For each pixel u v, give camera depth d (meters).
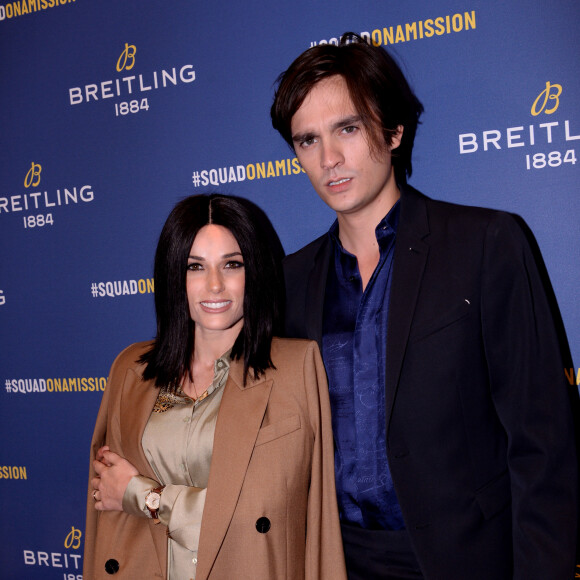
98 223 2.12
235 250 1.42
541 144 1.64
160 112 2.02
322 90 1.31
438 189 1.73
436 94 1.71
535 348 1.22
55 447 2.22
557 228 1.64
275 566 1.32
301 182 1.89
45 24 2.14
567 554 1.15
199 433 1.38
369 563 1.37
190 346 1.49
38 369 2.23
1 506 2.30
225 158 1.96
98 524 1.53
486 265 1.25
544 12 1.61
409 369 1.29
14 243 2.24
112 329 2.13
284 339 1.49
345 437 1.39
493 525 1.28
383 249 1.38
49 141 2.17
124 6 2.04
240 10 1.91
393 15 1.74
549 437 1.19
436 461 1.27
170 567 1.37
